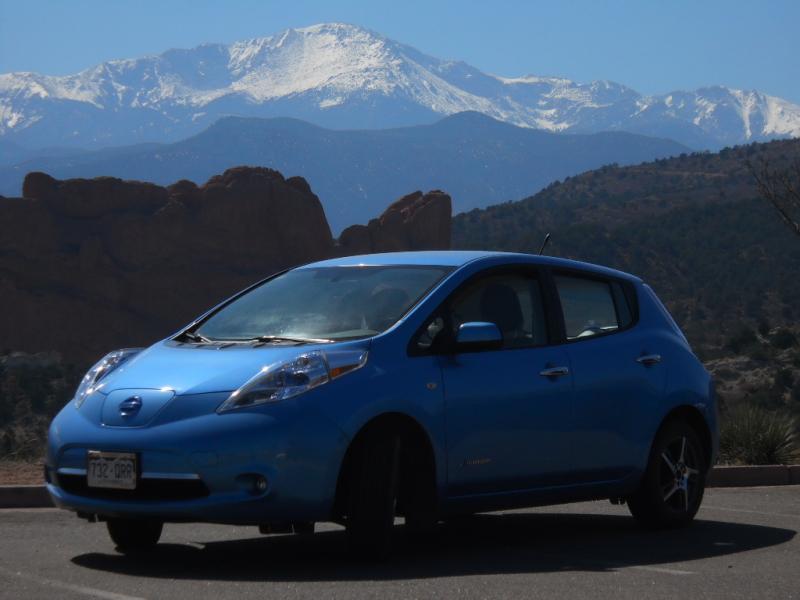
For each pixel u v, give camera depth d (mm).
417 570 7215
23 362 104125
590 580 6984
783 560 7988
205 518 6973
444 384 7734
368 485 7289
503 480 8141
